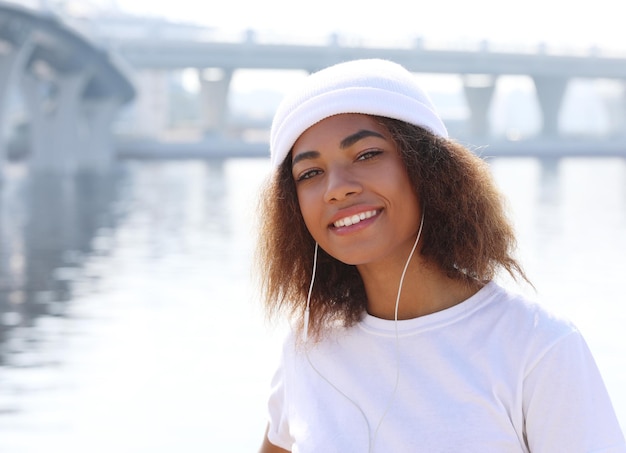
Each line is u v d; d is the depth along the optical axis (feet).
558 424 5.86
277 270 6.91
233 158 291.99
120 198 131.85
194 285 52.21
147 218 100.73
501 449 5.95
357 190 6.23
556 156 310.86
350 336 6.55
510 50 307.17
